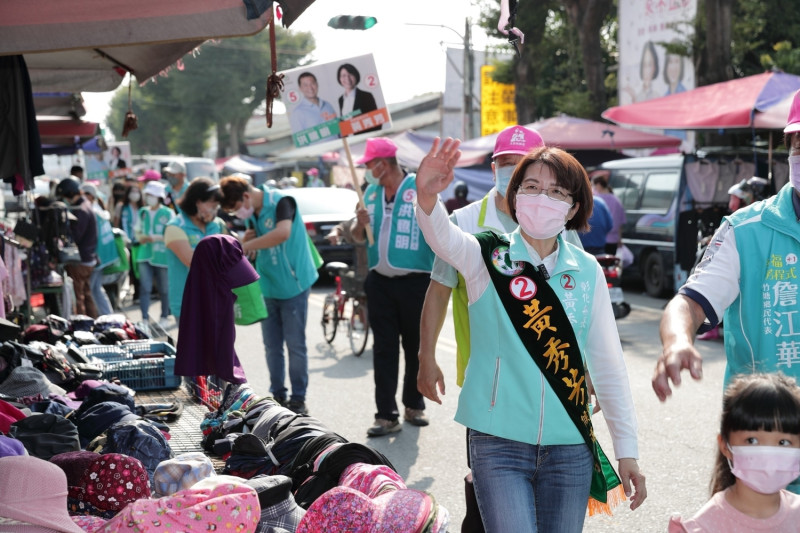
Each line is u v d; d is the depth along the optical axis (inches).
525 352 257.4
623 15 2042.3
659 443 563.8
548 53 2581.2
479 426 260.7
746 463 205.5
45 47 288.7
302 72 668.7
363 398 704.4
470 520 334.3
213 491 251.6
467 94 2659.9
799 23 1918.1
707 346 893.2
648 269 1270.9
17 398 443.5
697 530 216.5
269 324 628.4
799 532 211.2
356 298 898.7
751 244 253.4
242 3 289.0
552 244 267.4
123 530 239.3
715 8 1566.2
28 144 470.0
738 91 1141.7
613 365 269.3
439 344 911.0
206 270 442.6
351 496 260.8
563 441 257.9
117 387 441.7
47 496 233.0
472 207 370.6
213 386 490.0
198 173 3454.7
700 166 1200.8
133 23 289.9
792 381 212.2
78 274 980.6
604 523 441.7
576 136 1659.7
